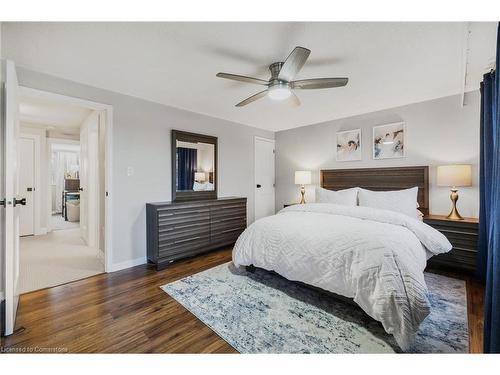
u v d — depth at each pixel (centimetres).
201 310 198
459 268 272
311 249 207
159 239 293
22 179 461
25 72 230
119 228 294
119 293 229
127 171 301
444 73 246
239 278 264
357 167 397
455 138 307
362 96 312
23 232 463
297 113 389
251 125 471
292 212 319
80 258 333
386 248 174
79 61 219
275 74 222
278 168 521
